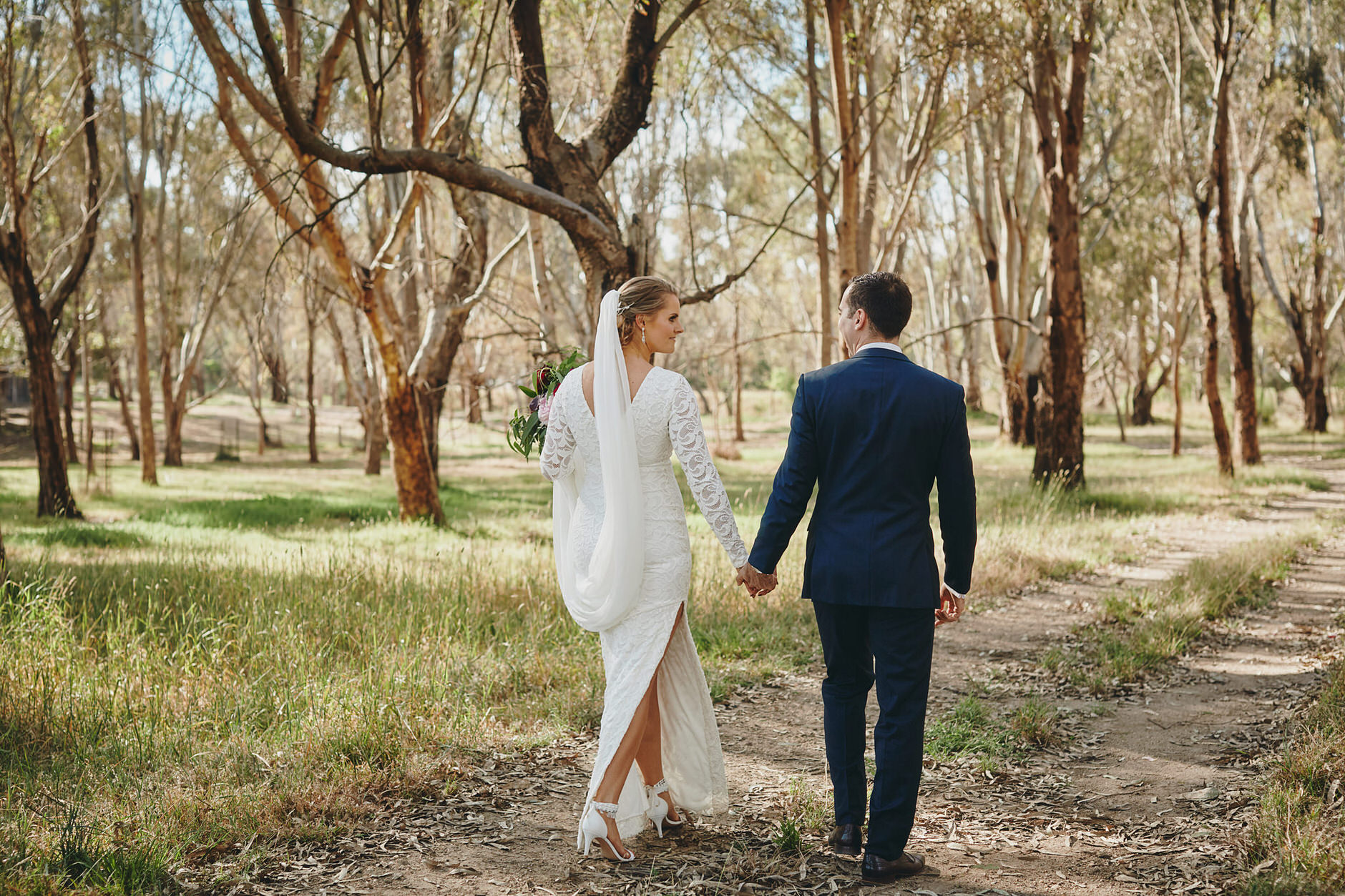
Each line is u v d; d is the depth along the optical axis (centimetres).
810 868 314
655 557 322
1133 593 773
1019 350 2767
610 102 920
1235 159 2486
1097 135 2775
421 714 461
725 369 4309
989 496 1453
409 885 305
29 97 1720
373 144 788
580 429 330
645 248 880
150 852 310
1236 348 2123
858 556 299
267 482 2341
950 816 361
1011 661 605
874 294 314
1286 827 315
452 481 2369
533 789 388
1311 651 603
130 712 461
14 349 2800
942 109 1681
